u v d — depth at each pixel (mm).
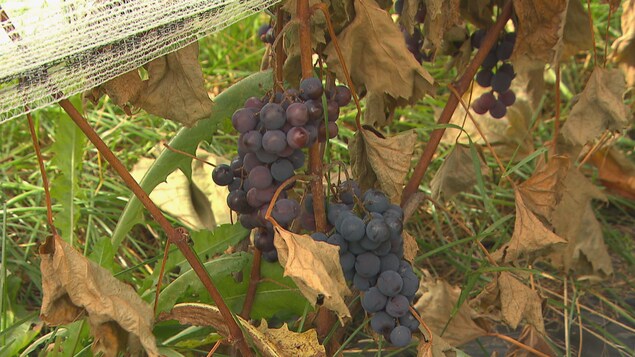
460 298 1266
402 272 1136
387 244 1120
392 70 1146
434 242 1549
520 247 1228
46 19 1022
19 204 1578
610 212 1637
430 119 1778
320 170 1136
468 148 1325
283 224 1119
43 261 1059
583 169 1674
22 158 1613
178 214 1488
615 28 2037
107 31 1034
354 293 1261
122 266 1482
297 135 1080
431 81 1145
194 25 1074
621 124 1289
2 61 1012
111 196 1529
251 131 1104
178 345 1264
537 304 1230
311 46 1147
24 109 1053
